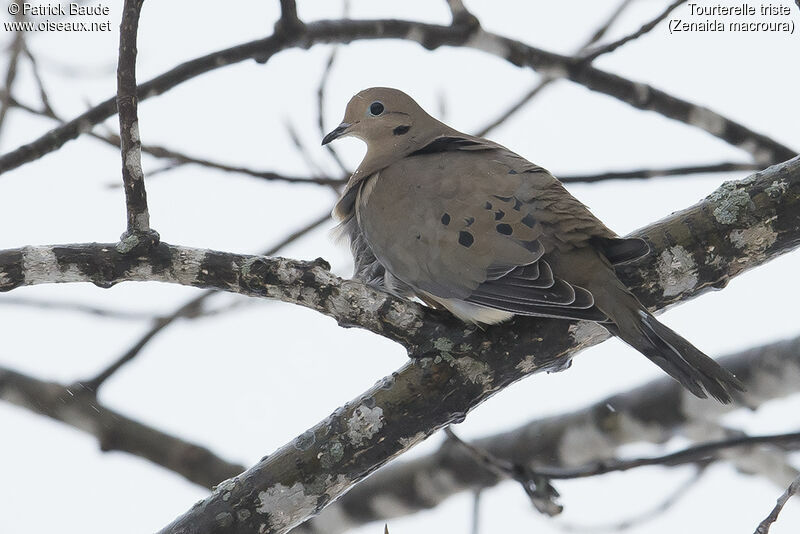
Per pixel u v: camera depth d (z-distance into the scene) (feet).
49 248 28.30
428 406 28.14
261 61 35.76
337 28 36.01
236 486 27.37
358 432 27.73
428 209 31.40
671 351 27.25
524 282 28.81
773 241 29.32
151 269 28.40
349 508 45.16
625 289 28.48
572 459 45.19
